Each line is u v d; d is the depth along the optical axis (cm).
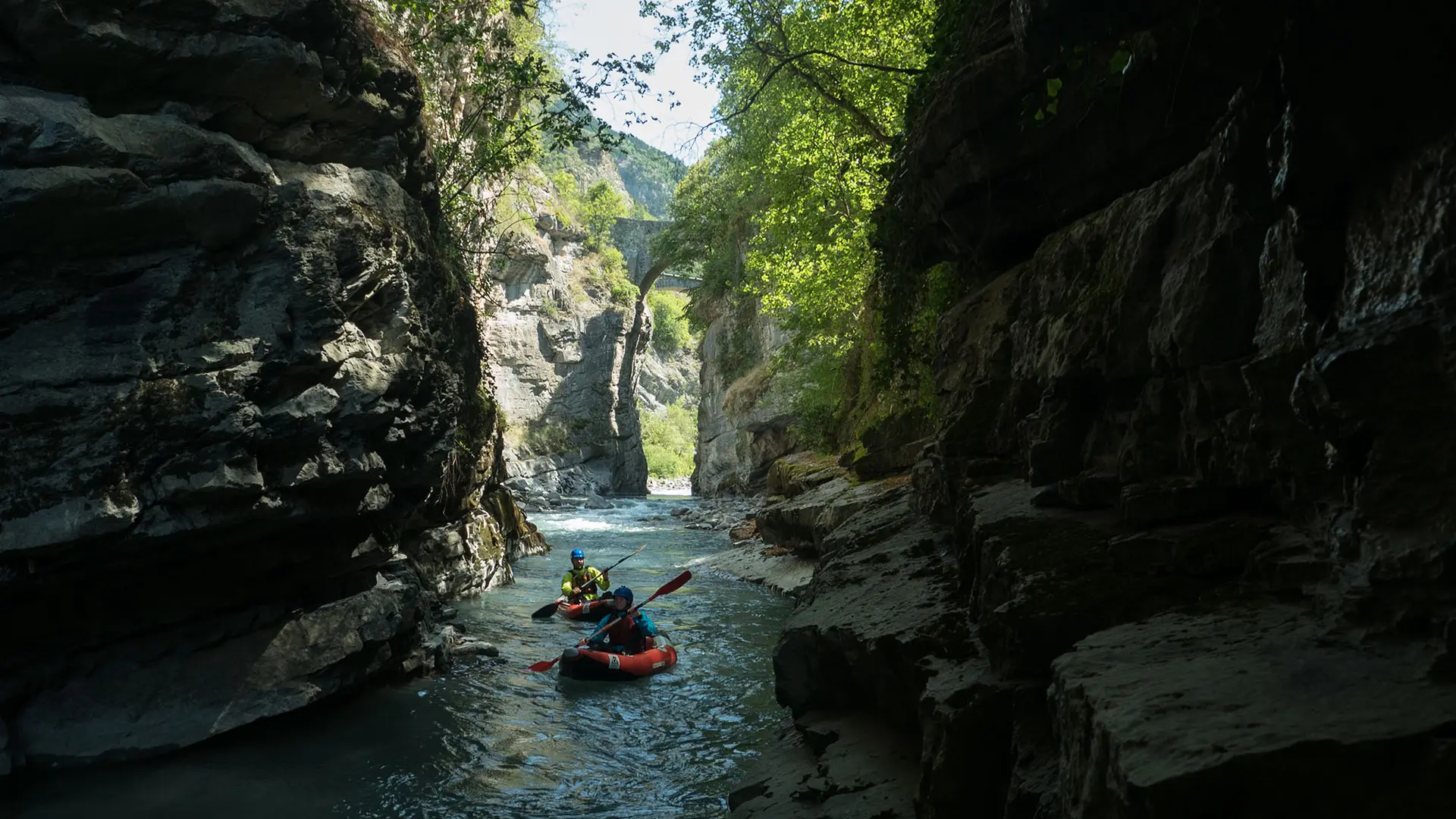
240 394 606
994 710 359
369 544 789
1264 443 309
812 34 1345
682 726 766
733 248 3447
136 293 582
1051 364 511
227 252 624
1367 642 233
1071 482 450
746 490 3378
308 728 713
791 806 467
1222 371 348
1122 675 257
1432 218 232
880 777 454
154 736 628
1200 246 381
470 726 745
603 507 3538
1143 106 480
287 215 650
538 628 1140
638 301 5216
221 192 602
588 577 1287
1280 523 322
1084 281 509
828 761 491
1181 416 385
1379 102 249
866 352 1822
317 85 689
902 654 473
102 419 555
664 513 3234
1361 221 262
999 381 634
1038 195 602
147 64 605
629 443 4938
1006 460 589
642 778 645
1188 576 333
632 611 995
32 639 585
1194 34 330
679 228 3656
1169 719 220
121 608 622
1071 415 487
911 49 1352
